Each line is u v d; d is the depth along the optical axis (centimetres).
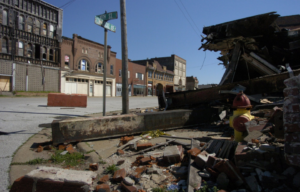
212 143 392
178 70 6569
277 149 271
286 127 234
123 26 716
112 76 3944
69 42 3098
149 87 5184
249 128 376
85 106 1348
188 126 678
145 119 575
